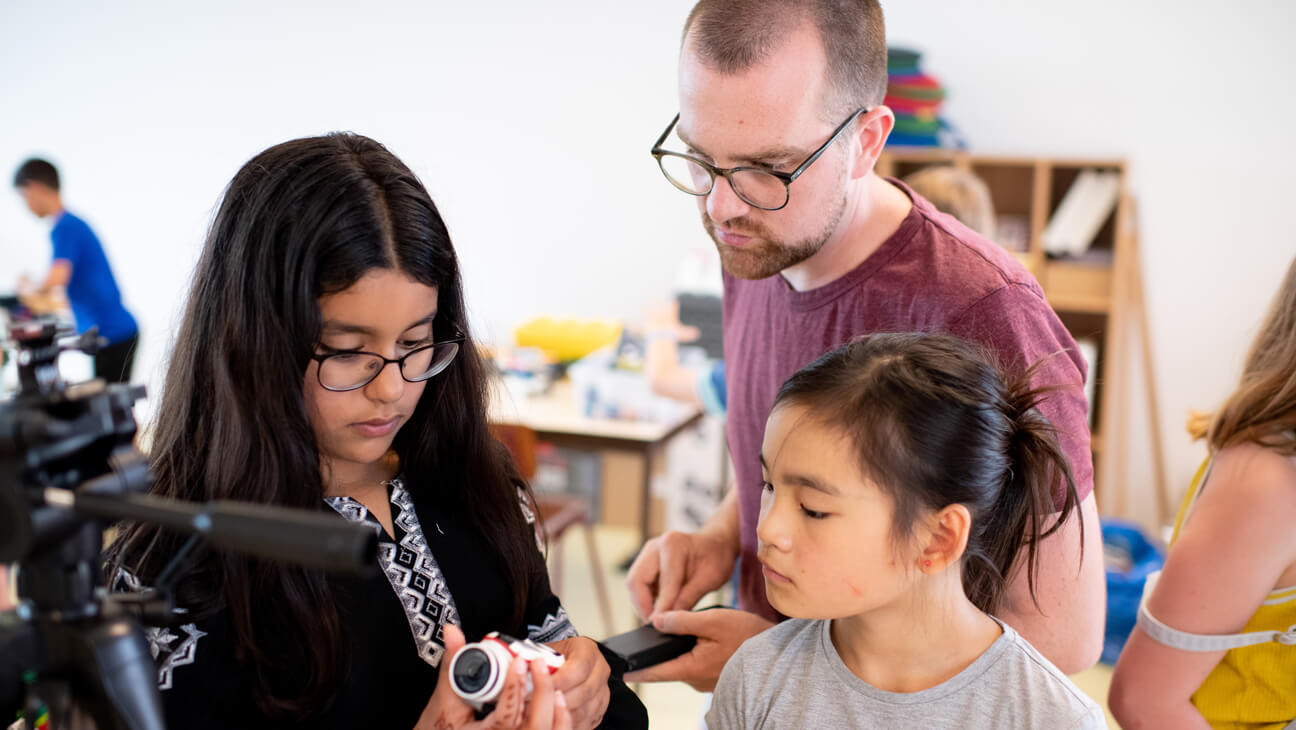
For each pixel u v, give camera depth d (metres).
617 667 1.22
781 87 1.18
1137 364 4.12
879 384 1.00
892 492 0.98
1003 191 4.19
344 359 1.01
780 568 1.02
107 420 0.67
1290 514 1.16
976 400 1.02
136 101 5.34
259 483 1.00
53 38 5.37
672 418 3.58
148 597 0.72
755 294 1.55
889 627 1.04
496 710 0.92
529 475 3.29
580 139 4.75
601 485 4.34
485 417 1.21
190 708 0.99
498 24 4.75
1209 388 4.07
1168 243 4.03
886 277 1.33
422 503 1.18
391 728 1.07
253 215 0.99
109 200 5.50
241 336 1.00
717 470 4.04
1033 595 1.13
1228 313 4.01
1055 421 1.25
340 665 1.02
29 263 5.76
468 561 1.18
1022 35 4.07
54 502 0.63
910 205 1.36
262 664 1.00
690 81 1.24
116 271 5.56
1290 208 3.90
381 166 1.03
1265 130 3.88
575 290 4.89
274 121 5.18
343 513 1.09
